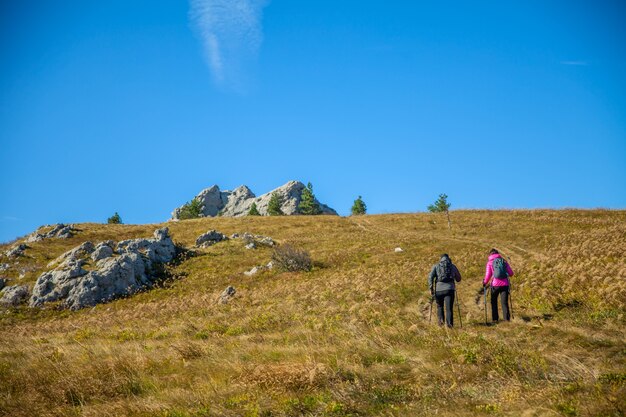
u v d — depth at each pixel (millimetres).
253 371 8125
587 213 55344
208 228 67312
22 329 27453
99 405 7402
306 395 7066
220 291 34125
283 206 139250
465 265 29109
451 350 8773
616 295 12984
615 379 6004
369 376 7746
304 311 19203
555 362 7457
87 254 42469
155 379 8594
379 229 61750
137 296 36469
